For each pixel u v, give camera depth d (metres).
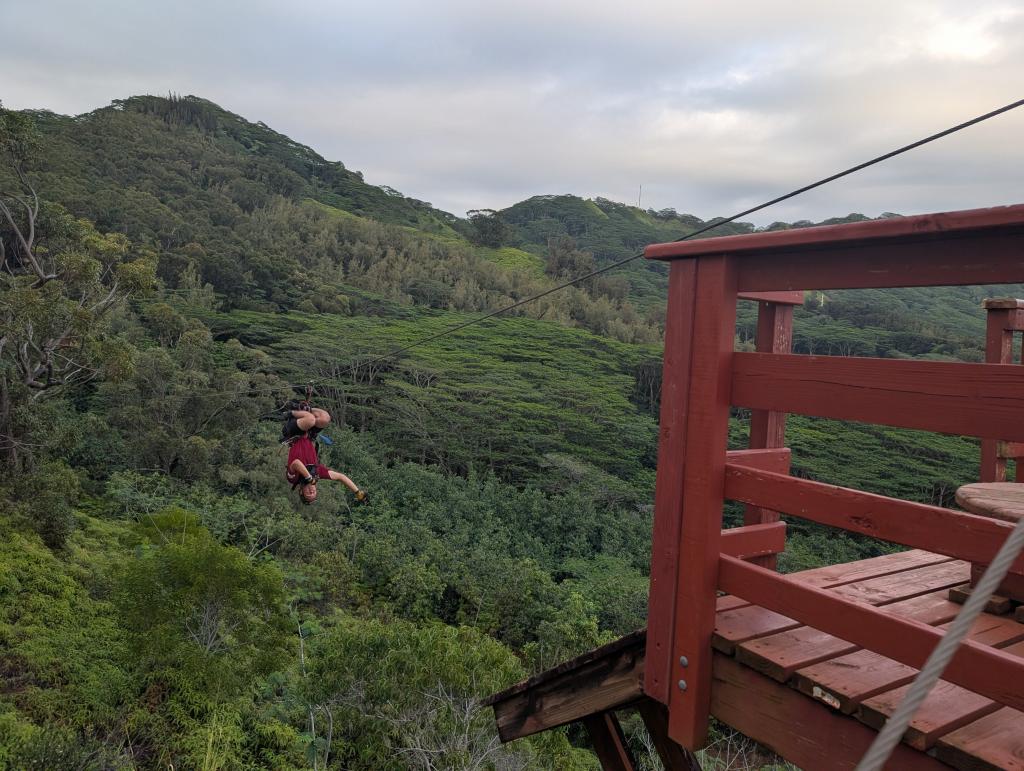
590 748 12.96
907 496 41.47
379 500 27.55
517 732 3.86
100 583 14.34
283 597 13.40
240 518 21.58
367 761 9.37
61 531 16.03
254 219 83.19
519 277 93.69
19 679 10.20
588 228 172.12
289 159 131.62
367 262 84.88
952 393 1.84
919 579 3.19
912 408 1.93
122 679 10.61
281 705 11.05
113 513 20.72
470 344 60.88
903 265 2.00
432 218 136.75
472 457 37.62
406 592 19.11
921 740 1.87
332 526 23.50
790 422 53.59
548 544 28.11
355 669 10.27
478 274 90.12
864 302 105.31
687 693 2.52
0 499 15.91
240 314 53.00
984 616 2.81
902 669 2.23
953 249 1.89
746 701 2.40
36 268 18.45
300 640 13.50
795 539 30.72
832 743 2.13
